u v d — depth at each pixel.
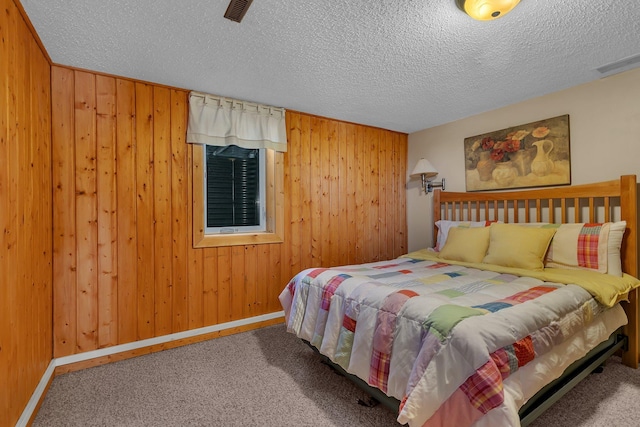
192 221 2.66
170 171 2.57
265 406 1.74
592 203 2.41
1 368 1.29
